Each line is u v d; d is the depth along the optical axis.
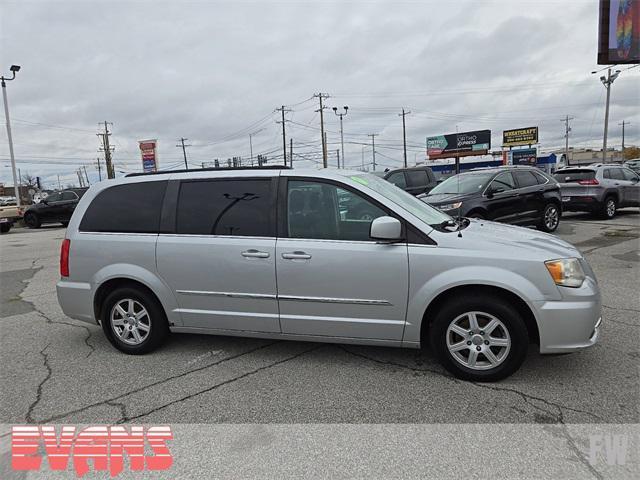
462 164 59.81
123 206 4.27
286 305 3.76
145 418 3.13
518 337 3.31
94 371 3.94
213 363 3.99
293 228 3.75
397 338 3.59
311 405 3.21
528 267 3.27
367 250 3.53
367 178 3.99
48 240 15.95
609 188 13.02
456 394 3.28
